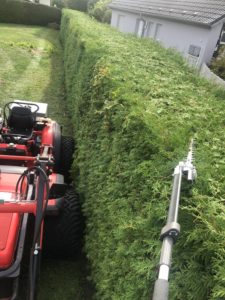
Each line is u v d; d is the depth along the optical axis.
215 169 2.51
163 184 2.40
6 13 28.16
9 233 3.11
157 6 21.30
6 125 5.71
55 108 9.52
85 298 3.88
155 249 2.27
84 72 6.35
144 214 2.58
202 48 15.50
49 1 43.50
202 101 4.06
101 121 4.32
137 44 8.05
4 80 11.61
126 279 2.60
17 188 3.33
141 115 3.09
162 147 2.64
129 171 2.96
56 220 3.91
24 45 18.19
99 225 3.58
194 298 1.85
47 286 3.96
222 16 14.77
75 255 4.32
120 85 4.01
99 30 10.64
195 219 2.01
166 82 4.66
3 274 2.94
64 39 18.55
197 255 1.94
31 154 5.34
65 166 5.84
